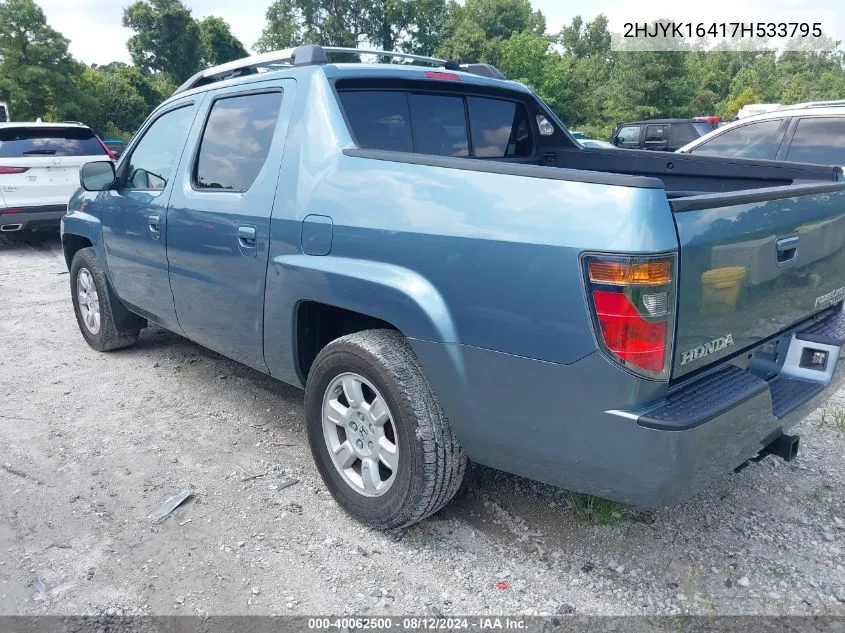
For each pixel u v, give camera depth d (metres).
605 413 2.19
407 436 2.67
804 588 2.61
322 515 3.11
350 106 3.23
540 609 2.51
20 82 43.22
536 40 49.00
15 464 3.61
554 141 4.38
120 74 53.69
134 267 4.43
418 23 57.09
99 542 2.94
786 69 72.81
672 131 16.81
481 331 2.42
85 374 4.89
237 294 3.45
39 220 9.77
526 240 2.26
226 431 3.98
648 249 2.04
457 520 3.06
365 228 2.73
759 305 2.52
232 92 3.66
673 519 3.05
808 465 3.51
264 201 3.21
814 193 2.75
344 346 2.85
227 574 2.72
